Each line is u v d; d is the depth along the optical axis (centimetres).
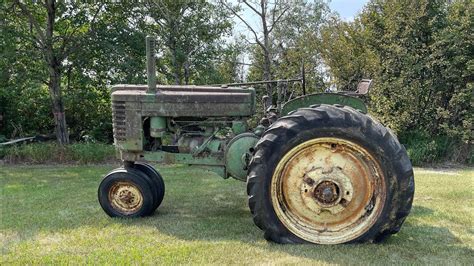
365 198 357
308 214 362
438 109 1001
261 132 422
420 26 1032
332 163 357
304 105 420
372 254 330
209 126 448
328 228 360
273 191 354
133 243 360
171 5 1156
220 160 439
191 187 620
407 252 336
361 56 1163
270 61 1415
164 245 354
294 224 358
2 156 960
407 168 340
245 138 420
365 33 1169
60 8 1005
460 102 996
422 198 539
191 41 1184
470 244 358
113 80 1065
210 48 1217
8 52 951
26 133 1188
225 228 402
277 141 350
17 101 1138
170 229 399
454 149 994
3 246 357
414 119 1035
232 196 555
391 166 340
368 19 1161
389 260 320
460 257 328
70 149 963
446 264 314
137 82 1017
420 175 764
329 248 343
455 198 540
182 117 452
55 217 449
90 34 1029
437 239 369
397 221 346
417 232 387
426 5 1021
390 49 1037
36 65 1022
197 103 427
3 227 413
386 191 344
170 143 477
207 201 525
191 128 455
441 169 911
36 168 870
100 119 1240
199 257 326
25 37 984
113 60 1015
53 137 1148
